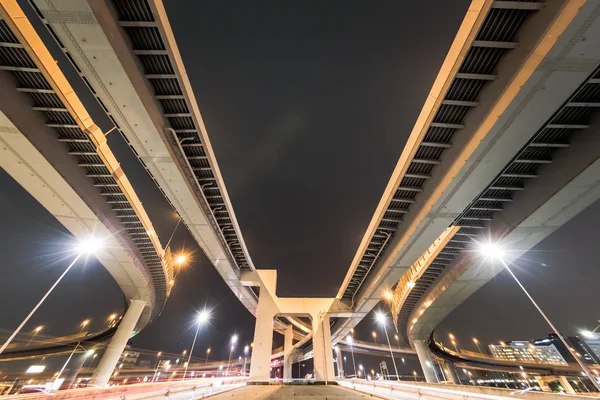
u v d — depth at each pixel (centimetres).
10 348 6191
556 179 1859
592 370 7744
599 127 1552
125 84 1464
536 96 1297
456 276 3184
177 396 1608
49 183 2070
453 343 8975
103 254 3066
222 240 3166
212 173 2322
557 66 1172
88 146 2008
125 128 1738
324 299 4319
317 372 3753
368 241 3012
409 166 2067
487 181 1859
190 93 1781
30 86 1603
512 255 2689
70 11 1166
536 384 9519
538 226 2247
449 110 1666
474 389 1342
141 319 5006
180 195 2352
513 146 1586
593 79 1298
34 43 1425
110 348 3775
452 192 1964
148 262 3569
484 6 1216
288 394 1852
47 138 1816
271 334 3772
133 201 2642
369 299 3906
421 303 4234
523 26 1248
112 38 1286
